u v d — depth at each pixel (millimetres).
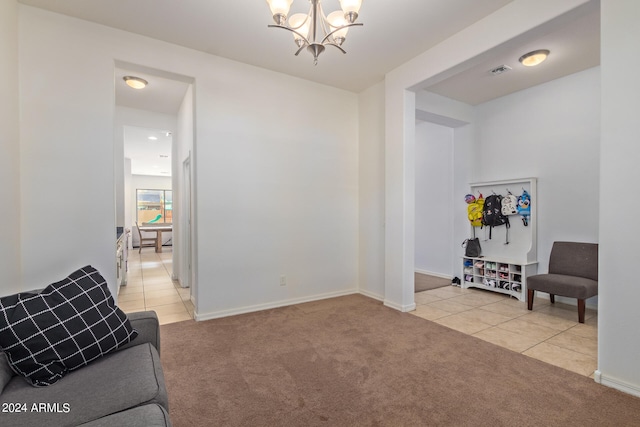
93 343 1375
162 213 11617
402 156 3375
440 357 2324
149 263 6520
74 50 2537
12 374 1285
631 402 1761
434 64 2979
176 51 2953
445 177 5059
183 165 4355
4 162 2113
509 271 3967
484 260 4199
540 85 3934
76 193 2541
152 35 2793
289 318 3168
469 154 4668
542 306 3578
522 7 2287
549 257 3793
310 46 1919
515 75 3652
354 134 4172
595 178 3516
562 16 2100
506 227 4277
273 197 3523
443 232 5098
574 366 2182
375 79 3754
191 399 1809
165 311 3408
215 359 2293
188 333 2773
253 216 3393
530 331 2820
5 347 1202
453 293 4168
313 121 3814
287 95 3611
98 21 2586
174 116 4973
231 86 3250
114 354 1466
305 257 3760
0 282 2057
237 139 3291
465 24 2631
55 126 2471
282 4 1743
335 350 2441
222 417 1653
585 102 3568
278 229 3561
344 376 2062
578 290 3010
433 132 5238
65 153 2506
